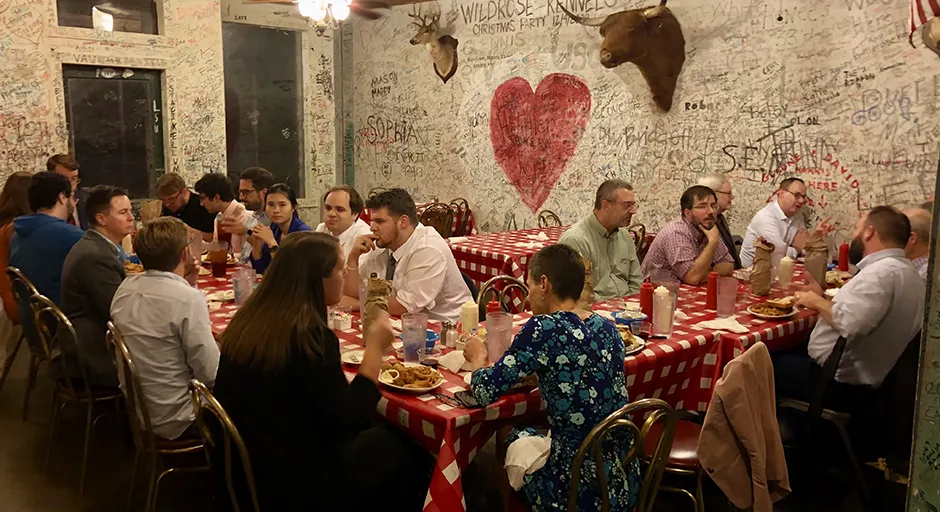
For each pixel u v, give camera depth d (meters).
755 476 1.96
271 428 1.85
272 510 1.89
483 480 2.93
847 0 4.39
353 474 1.99
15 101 5.16
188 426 2.40
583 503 1.93
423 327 2.33
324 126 7.80
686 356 2.56
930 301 1.37
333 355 1.85
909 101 4.20
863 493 2.66
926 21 2.89
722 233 4.11
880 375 2.71
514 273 4.18
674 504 2.75
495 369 1.94
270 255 3.72
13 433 3.39
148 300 2.32
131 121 5.85
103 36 5.51
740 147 5.00
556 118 6.08
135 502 2.78
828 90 4.54
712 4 5.00
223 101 6.22
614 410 2.00
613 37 5.41
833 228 4.61
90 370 2.80
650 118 5.46
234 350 1.88
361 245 3.02
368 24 7.64
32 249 3.21
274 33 7.33
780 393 2.97
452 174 7.08
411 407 2.02
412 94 7.32
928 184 4.16
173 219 2.41
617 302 3.18
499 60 6.46
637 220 5.65
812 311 3.01
